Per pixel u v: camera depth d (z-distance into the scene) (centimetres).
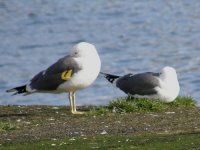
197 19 5319
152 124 1482
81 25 5388
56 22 5556
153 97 1720
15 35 5119
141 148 1241
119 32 5044
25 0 6575
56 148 1262
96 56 1658
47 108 1747
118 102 1666
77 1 6381
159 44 4531
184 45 4441
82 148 1255
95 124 1498
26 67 4044
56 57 4309
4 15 5912
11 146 1293
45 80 1672
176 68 3766
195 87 3259
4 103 3127
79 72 1638
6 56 4384
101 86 3316
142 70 3788
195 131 1385
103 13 5784
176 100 1739
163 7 5884
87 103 2998
